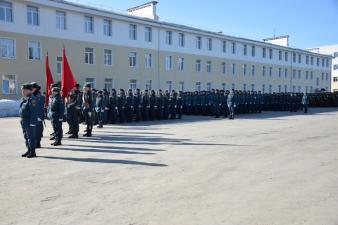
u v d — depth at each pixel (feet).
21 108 26.55
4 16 71.05
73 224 13.60
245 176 20.72
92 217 14.30
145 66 98.27
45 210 15.12
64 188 18.34
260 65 139.64
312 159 25.72
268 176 20.74
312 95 119.14
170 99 63.10
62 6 78.79
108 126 49.75
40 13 75.92
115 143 33.19
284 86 153.07
